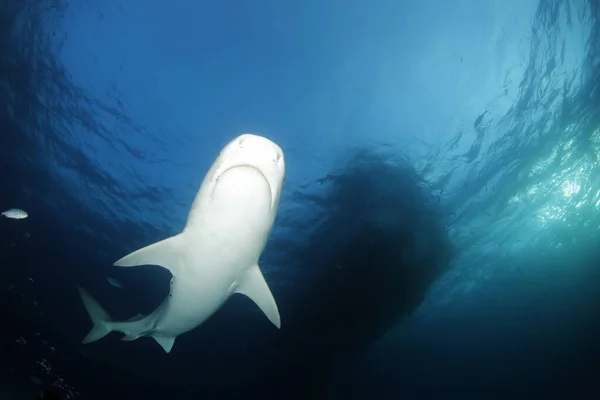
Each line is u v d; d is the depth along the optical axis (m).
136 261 4.39
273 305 4.87
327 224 13.45
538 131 12.38
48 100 10.49
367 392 35.66
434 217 14.27
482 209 15.19
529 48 10.12
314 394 20.02
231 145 3.61
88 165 11.90
